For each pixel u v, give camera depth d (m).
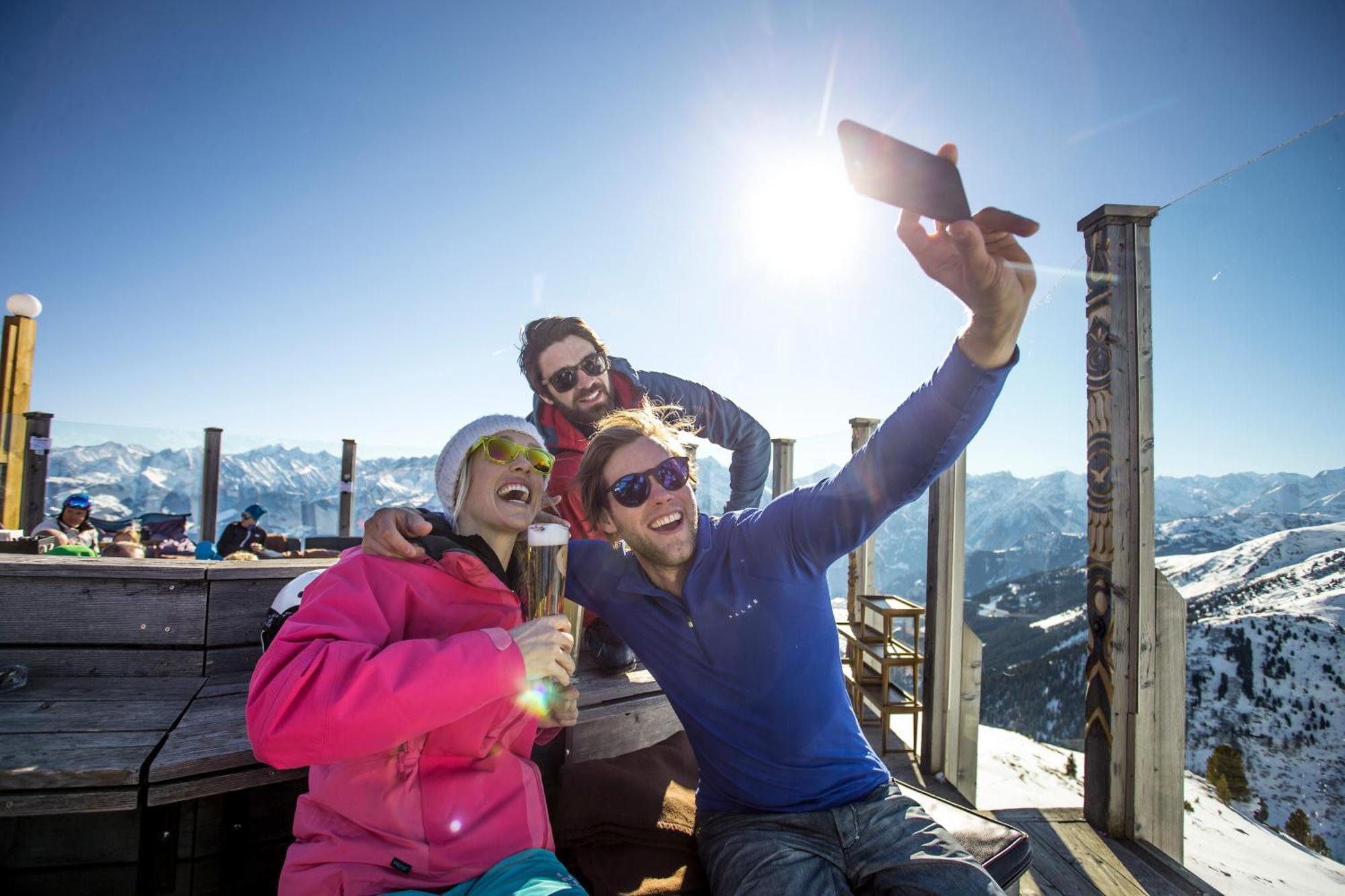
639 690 2.37
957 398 1.33
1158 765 2.43
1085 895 2.14
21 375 6.91
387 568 1.27
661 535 1.66
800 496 1.67
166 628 2.19
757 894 1.45
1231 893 1.99
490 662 1.11
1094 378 2.64
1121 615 2.53
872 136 0.93
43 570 2.12
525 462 1.50
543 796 1.45
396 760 1.23
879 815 1.59
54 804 1.50
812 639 1.64
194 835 1.75
